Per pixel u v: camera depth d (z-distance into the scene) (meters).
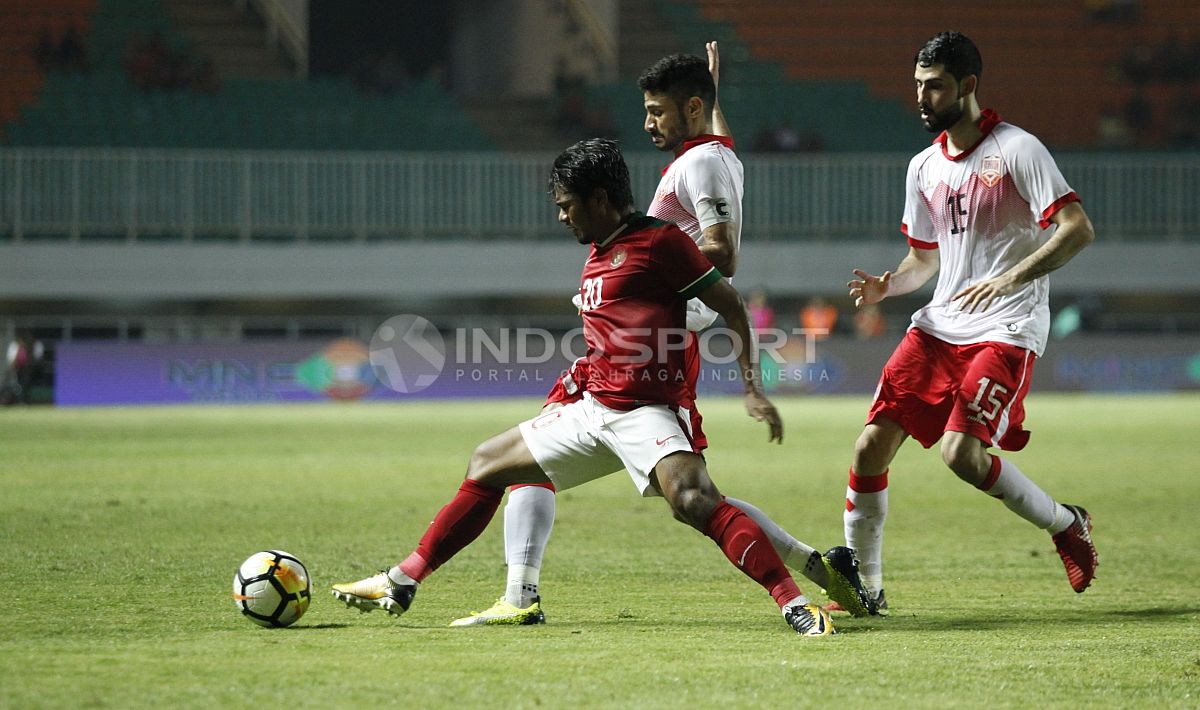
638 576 21.59
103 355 89.25
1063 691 12.80
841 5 124.12
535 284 98.12
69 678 13.03
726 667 13.79
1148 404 84.56
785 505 33.09
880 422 18.91
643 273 15.84
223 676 13.16
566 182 15.91
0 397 90.25
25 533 26.17
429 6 125.19
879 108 118.56
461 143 109.06
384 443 53.41
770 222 100.12
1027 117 118.81
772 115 115.69
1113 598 19.59
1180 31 125.00
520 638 15.63
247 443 53.25
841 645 15.18
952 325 18.91
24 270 93.44
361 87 112.38
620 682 13.03
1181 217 100.06
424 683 12.91
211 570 21.36
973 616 17.86
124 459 45.28
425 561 16.92
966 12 123.25
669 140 17.89
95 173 94.12
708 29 123.69
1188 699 12.51
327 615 17.52
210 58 110.44
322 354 93.12
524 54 117.88
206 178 95.69
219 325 97.50
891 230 100.75
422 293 97.50
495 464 16.89
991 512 31.59
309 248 96.62
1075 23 124.31
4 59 109.00
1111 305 103.31
